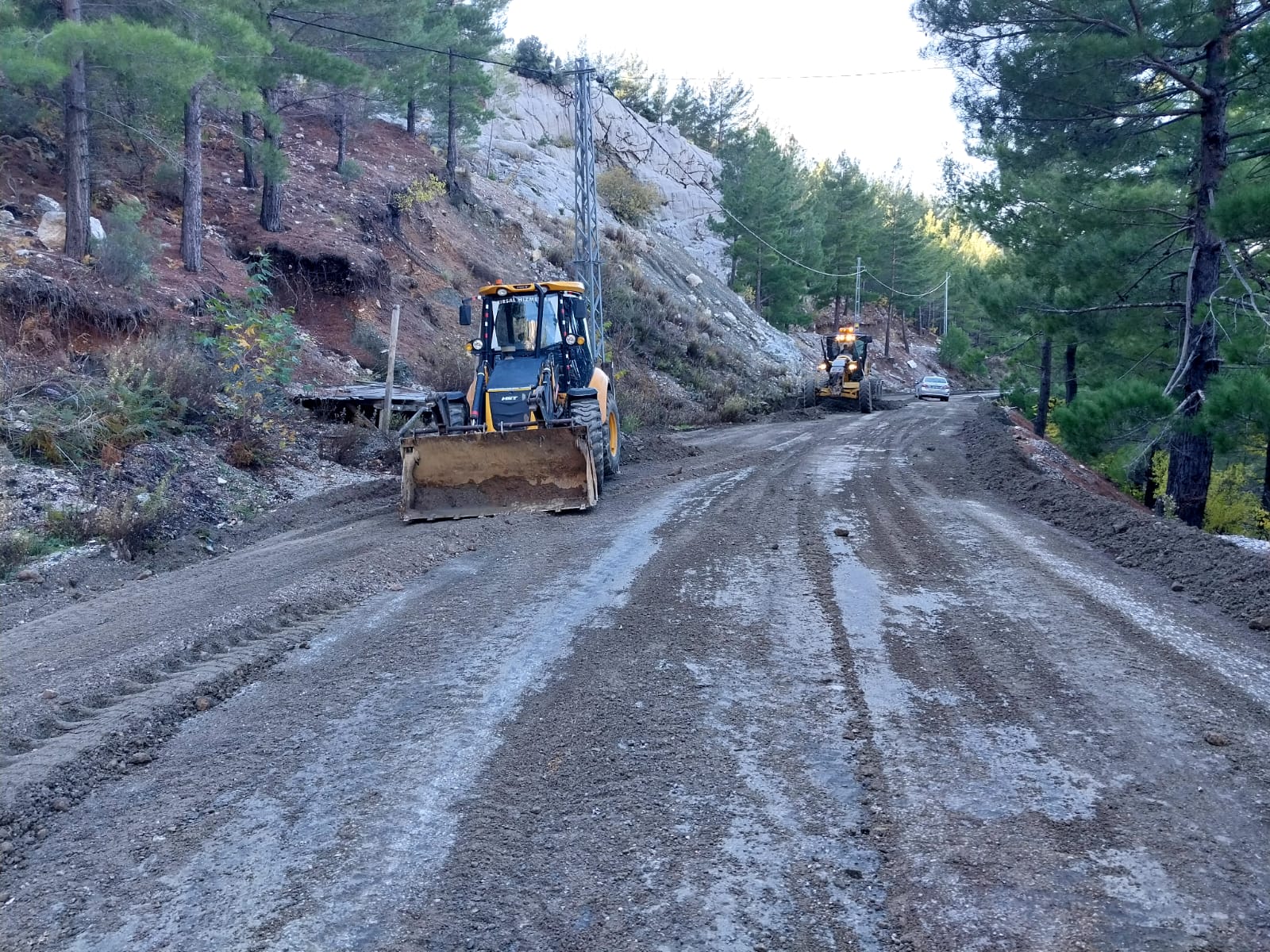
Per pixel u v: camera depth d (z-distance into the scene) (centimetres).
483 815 384
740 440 2047
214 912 326
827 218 6450
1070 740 438
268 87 1984
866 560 795
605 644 584
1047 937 296
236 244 1964
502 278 2838
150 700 512
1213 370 1387
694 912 316
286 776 427
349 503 1193
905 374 6969
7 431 1041
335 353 1869
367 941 306
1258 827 361
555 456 1080
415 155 3219
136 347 1289
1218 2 1255
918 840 356
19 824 395
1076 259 1545
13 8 1380
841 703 487
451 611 667
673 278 4325
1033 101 1414
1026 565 778
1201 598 695
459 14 3203
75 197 1445
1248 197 1041
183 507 1067
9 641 655
